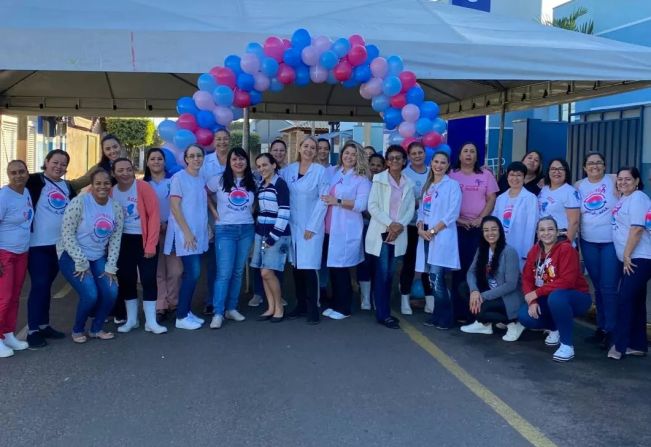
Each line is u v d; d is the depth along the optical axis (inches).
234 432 144.4
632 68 264.1
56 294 295.6
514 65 262.7
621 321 205.3
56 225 209.0
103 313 216.7
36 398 163.2
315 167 244.1
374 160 281.7
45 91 457.1
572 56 263.7
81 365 190.1
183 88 452.4
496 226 222.1
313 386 175.2
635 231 200.5
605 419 155.5
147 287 225.3
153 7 278.8
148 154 243.1
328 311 255.8
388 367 193.3
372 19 301.3
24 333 227.9
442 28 293.9
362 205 240.5
